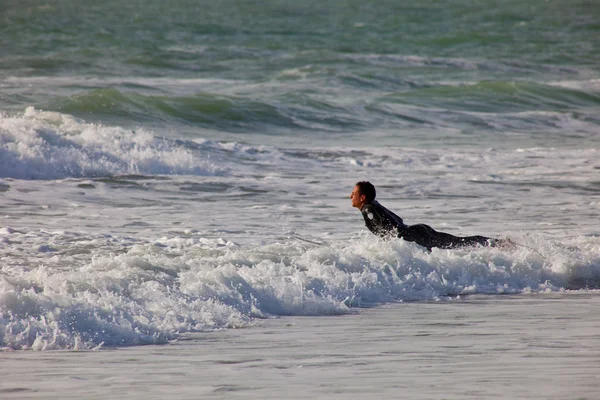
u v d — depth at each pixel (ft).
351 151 279.28
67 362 63.10
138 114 331.36
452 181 220.64
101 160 221.87
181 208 171.63
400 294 101.40
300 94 401.70
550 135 363.15
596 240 130.21
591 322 82.74
